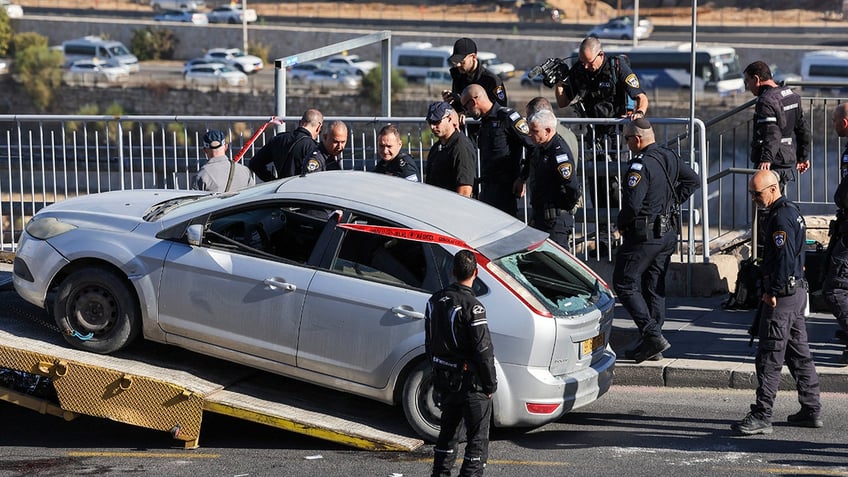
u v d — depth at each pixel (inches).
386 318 1164.5
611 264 1777.8
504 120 1553.9
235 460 1178.6
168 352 1317.7
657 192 1374.3
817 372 1381.6
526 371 1141.1
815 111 2068.2
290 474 1127.6
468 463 1037.8
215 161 1552.7
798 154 1656.0
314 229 1213.7
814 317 1632.6
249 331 1217.4
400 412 1251.8
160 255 1245.7
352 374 1186.0
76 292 1264.8
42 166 1894.7
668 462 1160.2
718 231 1881.2
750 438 1231.5
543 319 1138.0
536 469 1143.6
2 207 1918.1
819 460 1159.6
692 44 1695.4
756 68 1600.6
